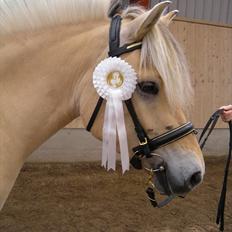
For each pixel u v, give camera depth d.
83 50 1.37
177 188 1.30
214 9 5.71
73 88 1.40
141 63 1.27
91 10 1.39
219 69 5.34
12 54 1.35
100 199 3.61
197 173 1.31
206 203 3.65
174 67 1.25
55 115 1.41
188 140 1.33
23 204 3.39
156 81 1.27
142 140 1.31
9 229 2.90
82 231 2.94
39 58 1.37
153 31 1.27
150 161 1.35
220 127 5.37
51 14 1.37
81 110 1.39
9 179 1.39
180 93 1.25
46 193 3.68
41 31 1.38
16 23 1.35
